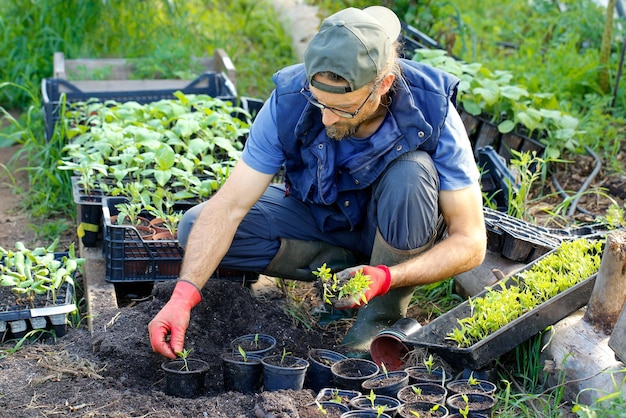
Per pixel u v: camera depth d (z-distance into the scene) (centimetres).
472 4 798
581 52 694
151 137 467
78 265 381
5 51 664
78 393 308
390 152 322
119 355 330
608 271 307
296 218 367
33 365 332
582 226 441
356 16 294
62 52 659
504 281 348
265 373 306
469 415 287
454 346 321
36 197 512
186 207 436
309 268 376
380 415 278
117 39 700
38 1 679
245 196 339
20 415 295
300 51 710
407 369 319
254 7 793
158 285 363
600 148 555
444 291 410
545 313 314
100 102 564
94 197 429
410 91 321
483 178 473
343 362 316
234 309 362
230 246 363
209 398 302
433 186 323
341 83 288
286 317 370
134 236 391
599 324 316
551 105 548
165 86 620
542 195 508
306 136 330
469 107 525
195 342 340
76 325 377
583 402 301
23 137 593
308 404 288
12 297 371
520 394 309
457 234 329
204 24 740
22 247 373
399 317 349
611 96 606
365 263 383
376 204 340
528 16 790
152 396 305
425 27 655
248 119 521
